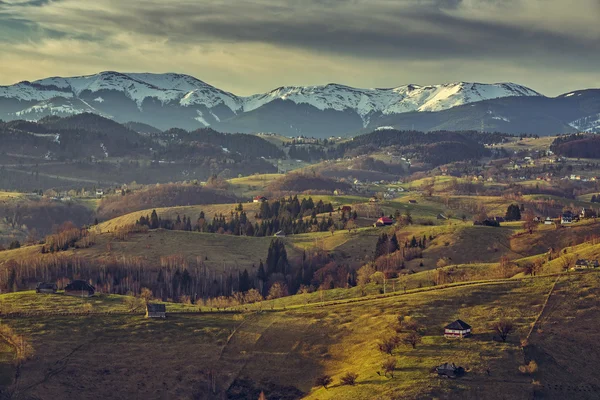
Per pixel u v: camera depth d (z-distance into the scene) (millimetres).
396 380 194625
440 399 183625
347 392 194250
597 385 193000
